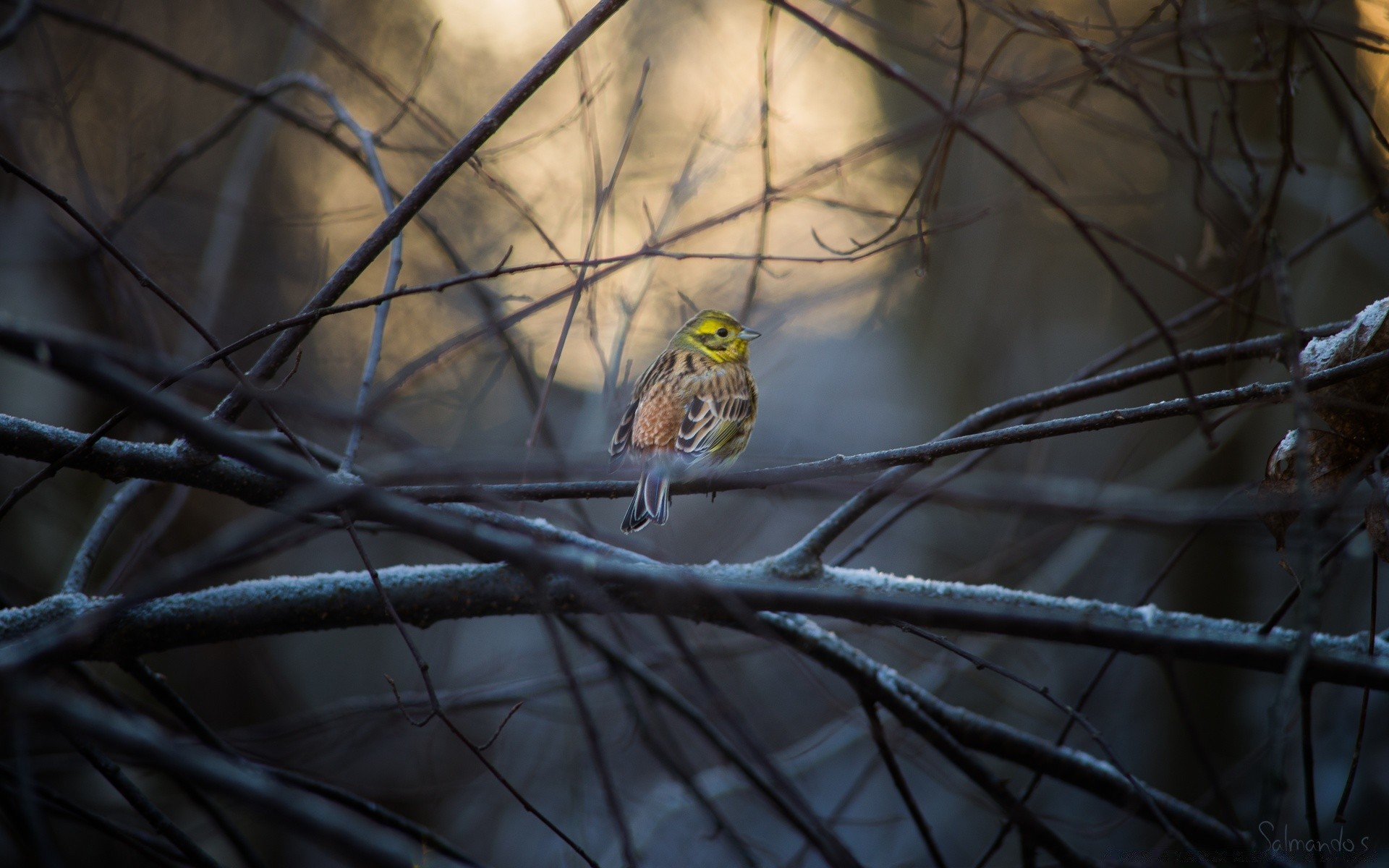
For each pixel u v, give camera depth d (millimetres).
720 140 11102
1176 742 15523
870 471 6406
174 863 7617
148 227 15680
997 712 16516
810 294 14562
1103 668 7578
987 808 9852
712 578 6895
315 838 2881
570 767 13016
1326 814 12695
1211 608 15773
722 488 6738
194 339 12258
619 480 6426
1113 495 10062
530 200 13305
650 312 13680
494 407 16906
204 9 17906
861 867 5113
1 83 12367
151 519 13867
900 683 7645
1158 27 8086
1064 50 14297
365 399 6688
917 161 17328
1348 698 13828
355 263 6281
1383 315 6070
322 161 19812
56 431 6254
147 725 6836
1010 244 20078
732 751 8289
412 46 18281
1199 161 8141
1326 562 6035
